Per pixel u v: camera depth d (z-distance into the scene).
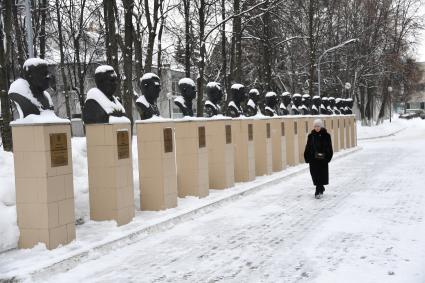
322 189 12.33
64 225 7.76
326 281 6.05
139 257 7.48
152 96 10.78
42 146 7.40
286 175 16.61
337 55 42.56
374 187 13.65
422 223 8.92
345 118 28.19
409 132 50.59
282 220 9.80
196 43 25.05
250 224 9.55
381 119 56.66
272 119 17.97
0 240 7.41
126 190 9.38
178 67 36.31
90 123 9.22
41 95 7.87
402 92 63.22
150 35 20.08
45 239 7.46
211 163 13.73
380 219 9.42
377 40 43.62
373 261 6.77
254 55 35.06
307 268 6.62
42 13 23.55
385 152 26.23
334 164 21.05
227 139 13.84
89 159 9.26
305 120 21.27
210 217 10.39
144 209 10.60
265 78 32.00
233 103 15.66
